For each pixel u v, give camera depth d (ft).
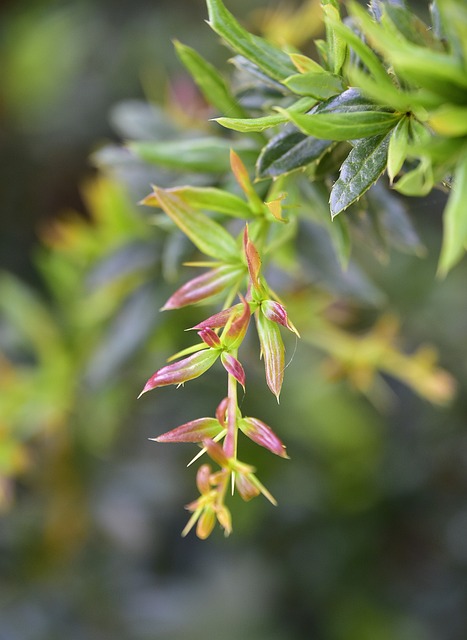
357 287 2.21
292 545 4.31
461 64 1.42
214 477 1.58
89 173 5.41
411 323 4.28
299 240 2.21
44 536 3.65
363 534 4.32
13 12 5.54
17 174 5.43
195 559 4.15
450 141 1.41
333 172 1.78
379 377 4.21
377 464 4.28
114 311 3.06
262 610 4.15
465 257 4.37
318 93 1.61
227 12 1.67
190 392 3.75
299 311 2.52
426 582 4.37
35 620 3.78
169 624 3.94
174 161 2.02
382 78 1.50
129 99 5.33
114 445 3.78
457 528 4.33
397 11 1.50
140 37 5.40
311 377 3.93
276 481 3.94
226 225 2.06
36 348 3.24
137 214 2.91
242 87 1.89
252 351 2.20
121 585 3.94
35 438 3.49
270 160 1.67
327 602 4.30
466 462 4.29
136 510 3.71
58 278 3.18
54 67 5.39
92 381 2.79
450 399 4.17
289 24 2.23
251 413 3.72
